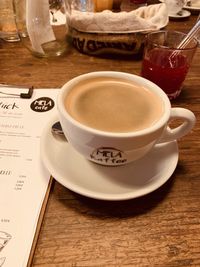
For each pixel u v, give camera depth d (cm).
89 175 39
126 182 38
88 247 32
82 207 37
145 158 42
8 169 40
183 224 35
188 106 55
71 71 63
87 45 67
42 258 31
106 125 36
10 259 30
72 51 70
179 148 46
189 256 32
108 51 68
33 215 35
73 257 31
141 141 35
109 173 39
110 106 40
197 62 68
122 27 63
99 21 63
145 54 58
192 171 42
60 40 69
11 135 45
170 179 41
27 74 60
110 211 36
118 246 33
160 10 69
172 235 34
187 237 34
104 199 35
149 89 43
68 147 42
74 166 40
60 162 40
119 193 36
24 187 38
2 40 72
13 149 43
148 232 34
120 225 35
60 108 37
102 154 36
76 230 34
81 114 38
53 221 35
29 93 53
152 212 37
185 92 59
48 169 38
